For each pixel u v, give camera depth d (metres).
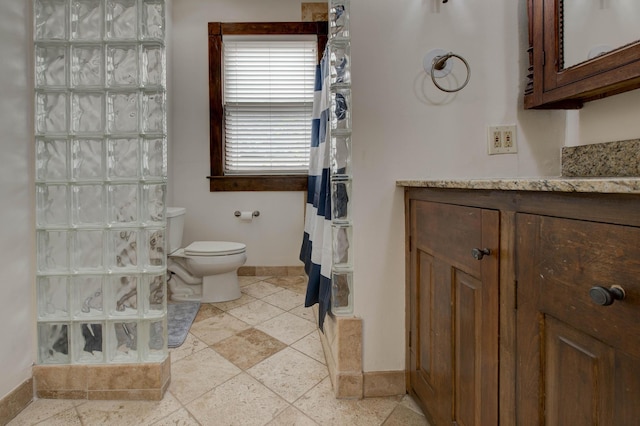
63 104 1.26
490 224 0.74
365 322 1.27
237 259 2.36
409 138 1.25
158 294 1.30
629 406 0.44
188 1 2.86
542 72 1.14
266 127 2.97
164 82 1.30
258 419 1.15
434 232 1.03
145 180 1.29
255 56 2.94
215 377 1.40
